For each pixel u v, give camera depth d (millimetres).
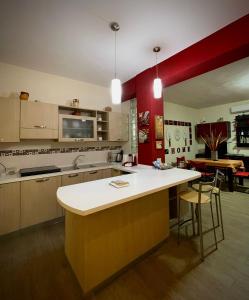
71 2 1576
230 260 1847
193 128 6723
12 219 2387
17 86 2865
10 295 1472
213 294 1452
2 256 1979
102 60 2670
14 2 1559
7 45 2258
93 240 1482
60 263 1856
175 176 2197
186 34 2051
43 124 2812
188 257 1914
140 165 3113
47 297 1455
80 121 3322
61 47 2309
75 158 3539
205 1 1577
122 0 1563
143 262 1855
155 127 2986
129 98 3795
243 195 3869
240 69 3156
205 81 3762
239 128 5645
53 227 2643
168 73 2617
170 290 1505
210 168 4562
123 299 1433
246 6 1644
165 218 2197
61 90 3316
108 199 1398
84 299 1438
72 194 1526
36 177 2564
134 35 2057
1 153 2748
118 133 3840
